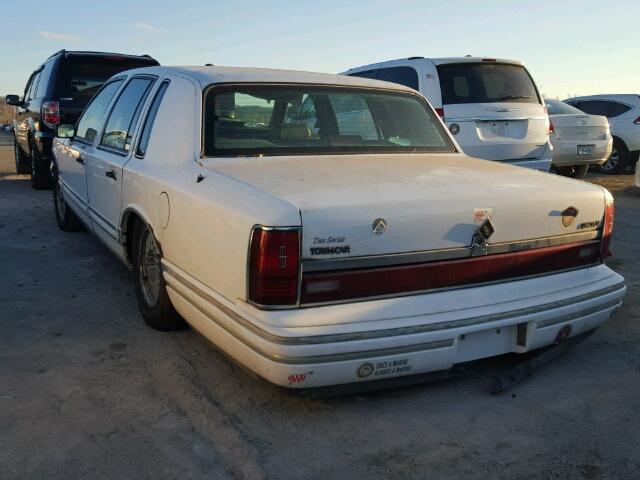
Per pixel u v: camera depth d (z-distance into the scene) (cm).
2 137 2892
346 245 276
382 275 284
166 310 393
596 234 352
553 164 1054
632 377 357
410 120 438
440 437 294
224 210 297
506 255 316
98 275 536
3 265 563
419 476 265
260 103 384
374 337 275
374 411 316
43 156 915
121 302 470
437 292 298
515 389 341
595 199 346
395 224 284
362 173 337
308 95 402
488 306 303
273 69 435
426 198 294
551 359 357
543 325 320
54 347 388
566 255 339
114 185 448
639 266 581
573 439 294
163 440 288
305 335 266
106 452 278
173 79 413
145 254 417
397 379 296
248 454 279
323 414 312
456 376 320
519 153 781
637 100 1274
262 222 272
